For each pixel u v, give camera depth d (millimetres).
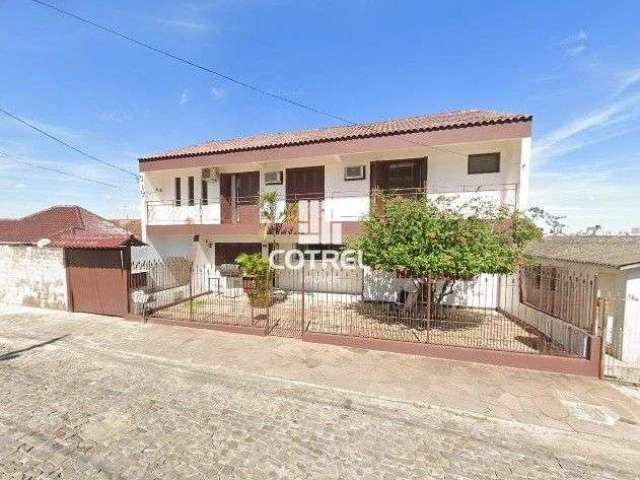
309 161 11672
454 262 6551
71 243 9492
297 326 8156
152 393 4965
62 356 6422
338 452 3650
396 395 4961
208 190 13078
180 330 8008
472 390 5105
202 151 11875
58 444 3701
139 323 8602
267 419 4301
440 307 8617
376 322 8492
